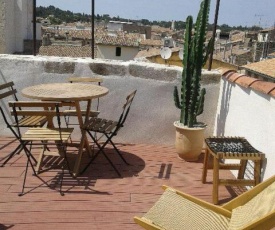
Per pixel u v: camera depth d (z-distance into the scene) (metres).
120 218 2.76
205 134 4.58
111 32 39.44
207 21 3.70
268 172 2.88
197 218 2.14
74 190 3.21
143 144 4.61
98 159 4.02
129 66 4.39
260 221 1.73
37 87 3.83
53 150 4.21
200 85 4.36
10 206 2.86
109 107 4.50
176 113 4.50
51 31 34.69
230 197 3.20
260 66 21.30
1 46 18.98
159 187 3.38
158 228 2.00
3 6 18.73
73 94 3.42
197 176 3.68
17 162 3.81
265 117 2.99
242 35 57.34
